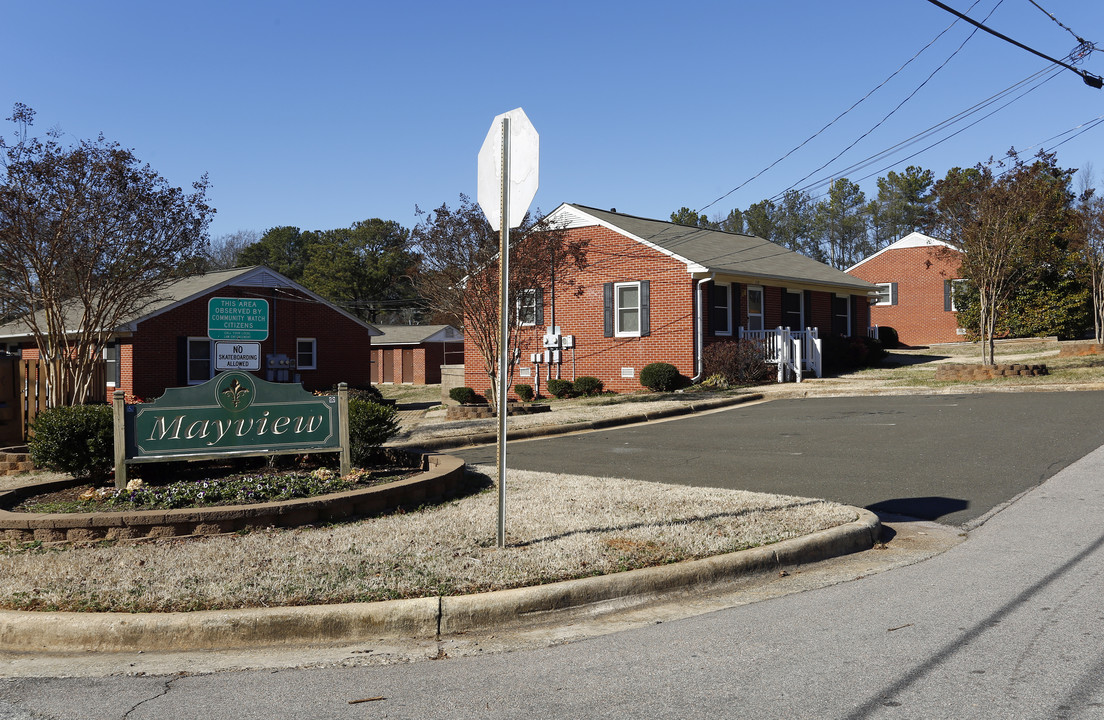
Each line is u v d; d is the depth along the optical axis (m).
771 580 6.11
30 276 15.20
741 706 3.88
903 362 28.45
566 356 25.30
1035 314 31.20
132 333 26.12
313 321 31.72
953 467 10.12
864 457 11.11
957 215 20.72
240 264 72.81
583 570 5.83
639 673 4.37
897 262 38.03
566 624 5.30
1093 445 10.98
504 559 6.12
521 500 8.43
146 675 4.57
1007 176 20.08
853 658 4.43
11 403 14.88
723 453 12.03
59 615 5.10
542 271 19.31
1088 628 4.73
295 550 6.46
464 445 14.02
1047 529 7.16
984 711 3.73
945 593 5.54
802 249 84.69
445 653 4.82
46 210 14.30
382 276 66.12
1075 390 17.62
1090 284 29.52
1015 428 12.80
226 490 7.93
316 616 5.10
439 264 18.56
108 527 6.87
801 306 27.41
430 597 5.32
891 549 6.86
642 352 23.77
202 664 4.73
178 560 6.20
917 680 4.10
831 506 7.84
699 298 23.03
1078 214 26.88
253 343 12.05
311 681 4.42
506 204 6.67
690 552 6.24
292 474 9.07
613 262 24.38
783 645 4.69
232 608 5.23
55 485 8.89
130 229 15.29
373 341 47.56
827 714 3.76
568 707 3.96
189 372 27.56
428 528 7.16
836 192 81.56
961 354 29.80
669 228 28.19
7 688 4.41
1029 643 4.53
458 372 28.72
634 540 6.62
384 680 4.41
